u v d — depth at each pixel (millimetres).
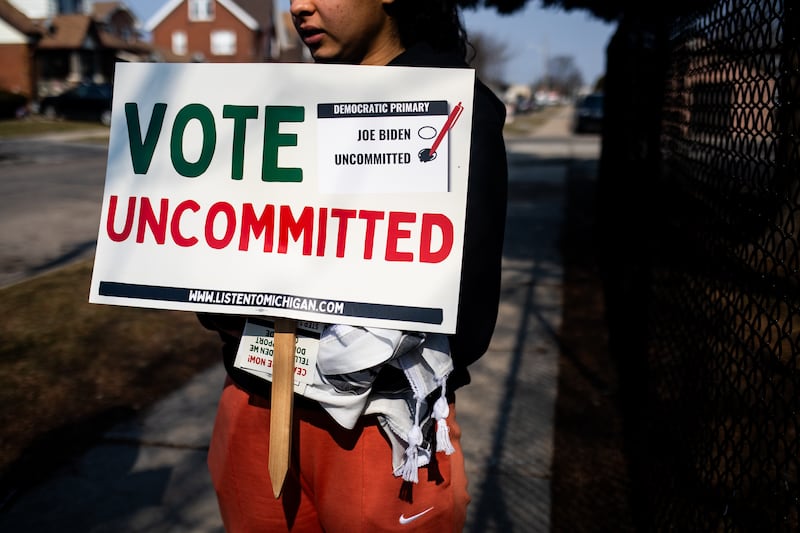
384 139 1296
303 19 1406
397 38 1473
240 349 1395
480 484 2922
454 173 1274
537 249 7375
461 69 1270
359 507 1351
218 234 1345
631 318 3820
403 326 1269
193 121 1351
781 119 1422
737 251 1749
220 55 38781
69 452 3119
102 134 24109
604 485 2914
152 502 2781
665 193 3223
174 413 3506
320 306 1293
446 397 1417
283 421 1313
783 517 1619
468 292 1313
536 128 36938
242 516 1498
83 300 5297
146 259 1365
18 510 2713
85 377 3893
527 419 3490
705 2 2131
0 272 6285
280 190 1327
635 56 4164
